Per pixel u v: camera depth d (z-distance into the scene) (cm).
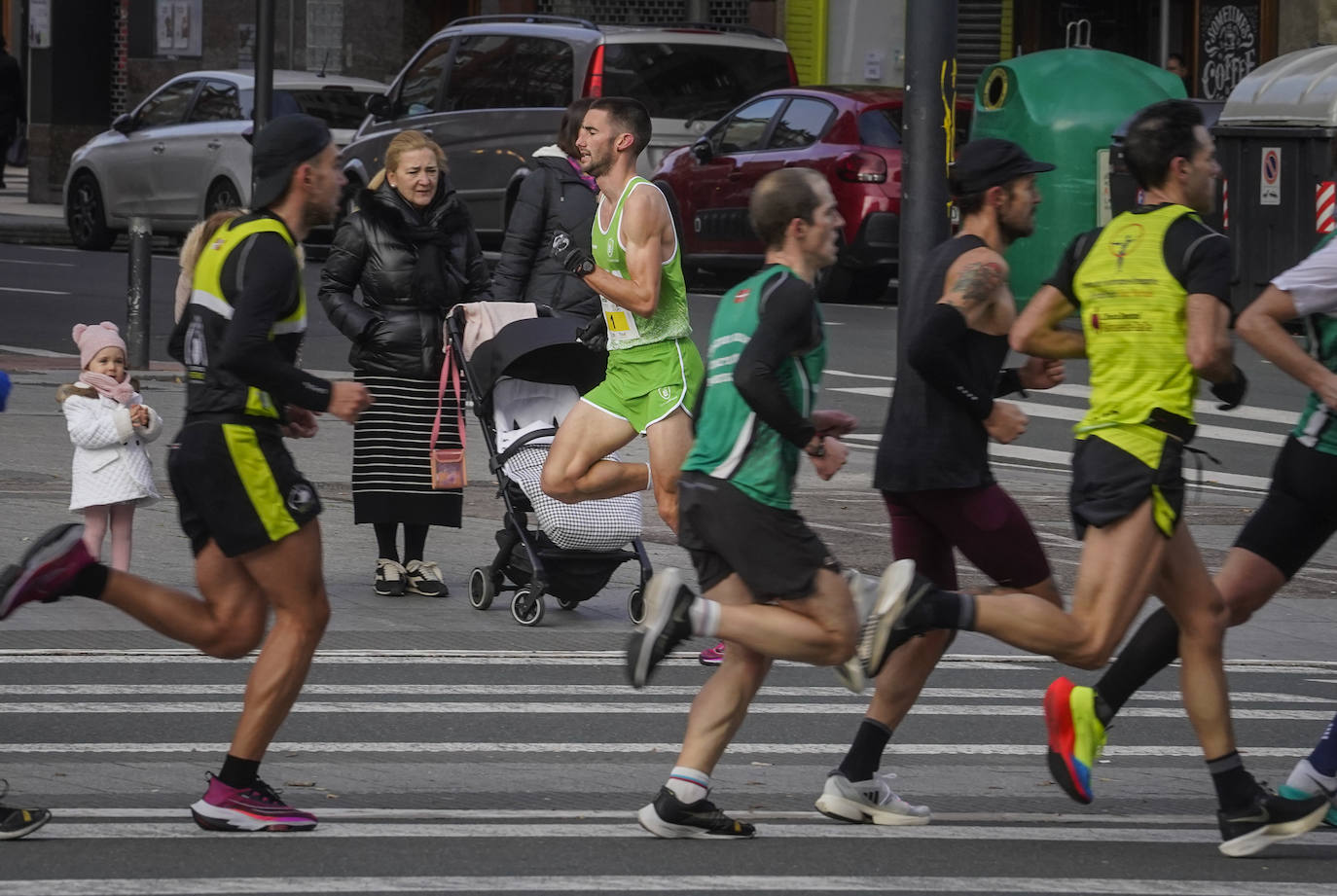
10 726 2589
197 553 2114
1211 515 4462
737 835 2127
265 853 2023
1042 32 11262
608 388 2906
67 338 6762
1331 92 6812
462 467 3422
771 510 2064
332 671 2947
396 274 3362
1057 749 2172
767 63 8631
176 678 2873
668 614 2031
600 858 2036
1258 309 2095
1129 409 2091
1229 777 2109
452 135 8512
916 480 2167
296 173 2078
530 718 2703
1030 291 7406
